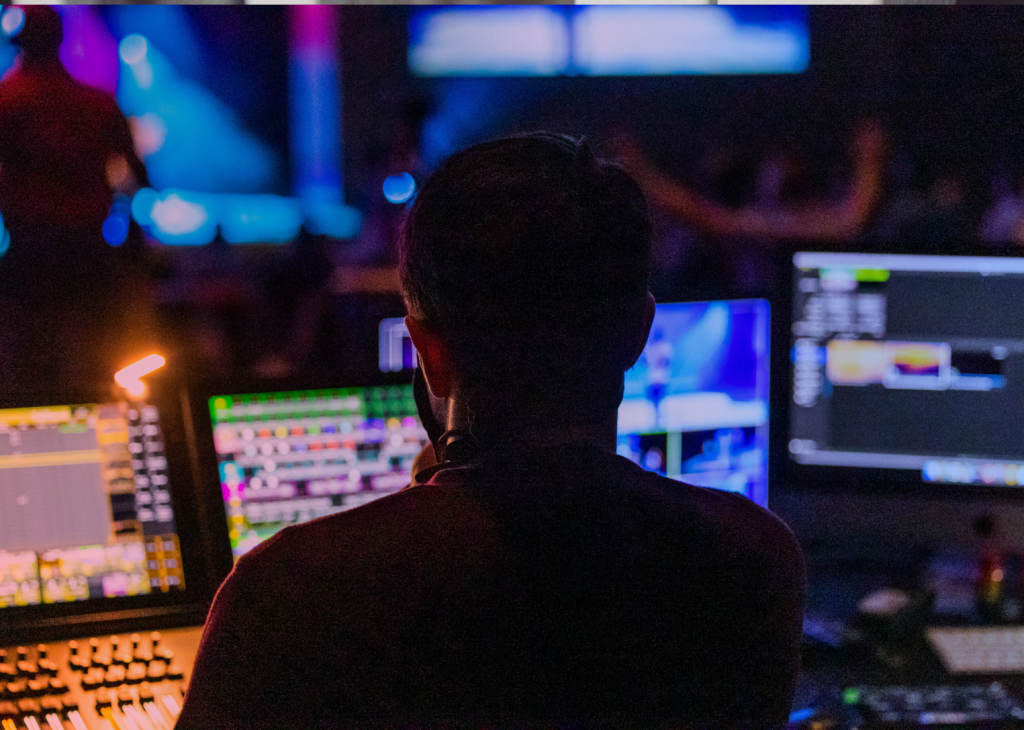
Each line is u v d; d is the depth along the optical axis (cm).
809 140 448
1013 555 164
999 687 124
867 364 156
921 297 154
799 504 169
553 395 70
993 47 376
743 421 150
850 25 429
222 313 299
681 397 146
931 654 134
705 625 74
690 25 479
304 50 556
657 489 75
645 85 495
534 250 66
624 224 69
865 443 158
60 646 117
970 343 153
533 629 68
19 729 101
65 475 121
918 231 272
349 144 566
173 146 580
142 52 570
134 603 121
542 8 503
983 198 275
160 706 105
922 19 390
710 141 482
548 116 516
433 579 67
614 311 70
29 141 287
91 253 295
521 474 70
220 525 125
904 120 397
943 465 156
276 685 69
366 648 68
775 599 79
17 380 245
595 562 70
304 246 448
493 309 68
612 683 71
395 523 69
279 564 69
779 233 287
